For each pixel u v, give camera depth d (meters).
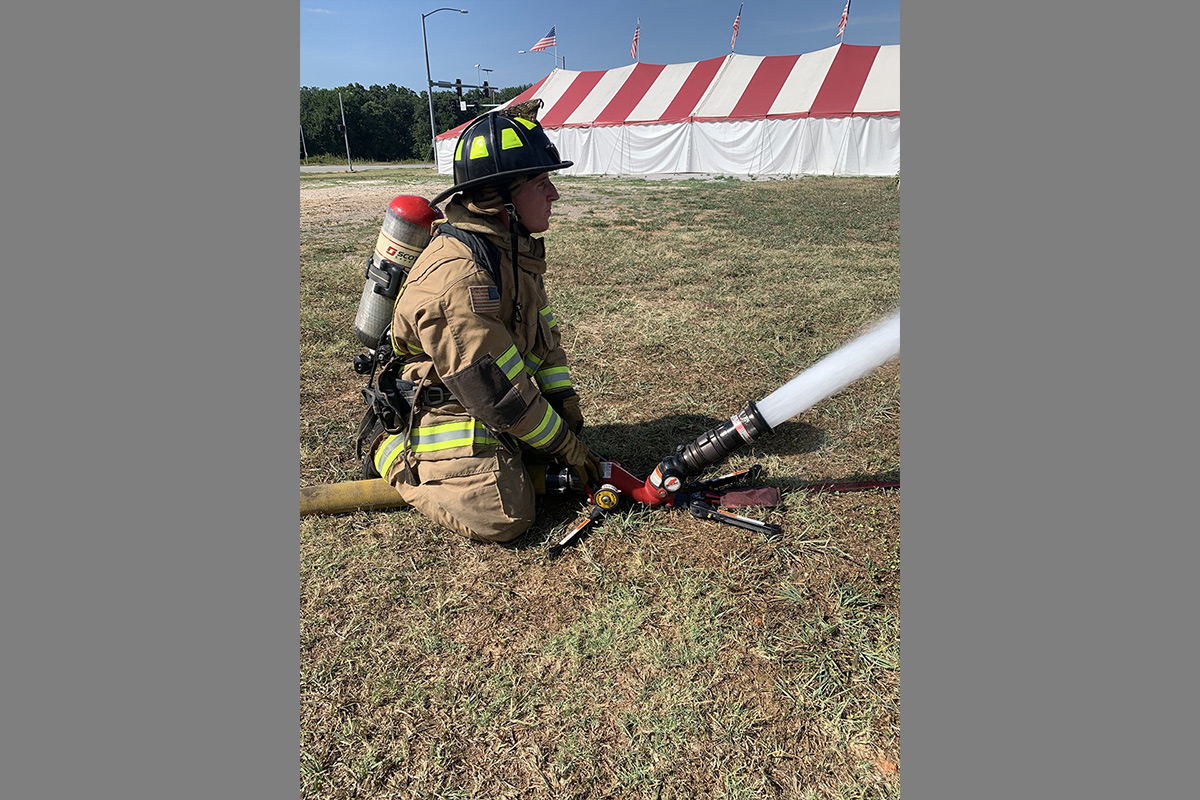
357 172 34.59
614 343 4.62
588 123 25.55
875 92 21.62
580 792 1.73
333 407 3.83
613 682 2.02
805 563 2.46
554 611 2.29
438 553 2.58
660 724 1.88
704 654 2.09
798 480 2.97
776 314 5.21
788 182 19.25
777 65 24.16
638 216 11.63
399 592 2.39
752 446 3.30
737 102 23.47
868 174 21.66
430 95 32.25
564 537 2.62
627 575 2.43
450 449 2.49
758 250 8.04
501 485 2.50
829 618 2.23
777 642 2.14
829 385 2.54
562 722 1.91
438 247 2.29
